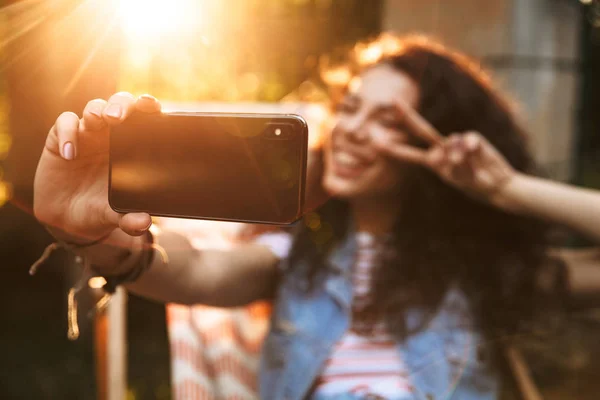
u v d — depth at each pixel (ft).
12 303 13.17
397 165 4.64
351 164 4.61
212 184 2.46
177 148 2.43
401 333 4.49
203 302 4.01
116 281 2.88
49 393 9.95
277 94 9.75
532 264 4.82
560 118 10.46
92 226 2.53
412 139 4.62
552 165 10.32
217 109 6.81
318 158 4.98
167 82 7.87
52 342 11.55
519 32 9.42
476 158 4.37
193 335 5.87
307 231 4.84
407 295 4.56
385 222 4.76
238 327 5.92
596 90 11.10
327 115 5.20
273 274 4.76
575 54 10.64
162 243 3.51
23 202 2.96
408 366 4.40
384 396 4.30
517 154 5.14
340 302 4.58
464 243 4.72
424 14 9.41
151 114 2.45
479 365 4.42
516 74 9.48
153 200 2.45
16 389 10.02
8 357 10.99
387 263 4.62
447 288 4.62
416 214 4.74
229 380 5.73
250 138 2.44
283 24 9.94
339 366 4.45
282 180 2.43
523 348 4.59
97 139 2.46
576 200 4.19
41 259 2.62
